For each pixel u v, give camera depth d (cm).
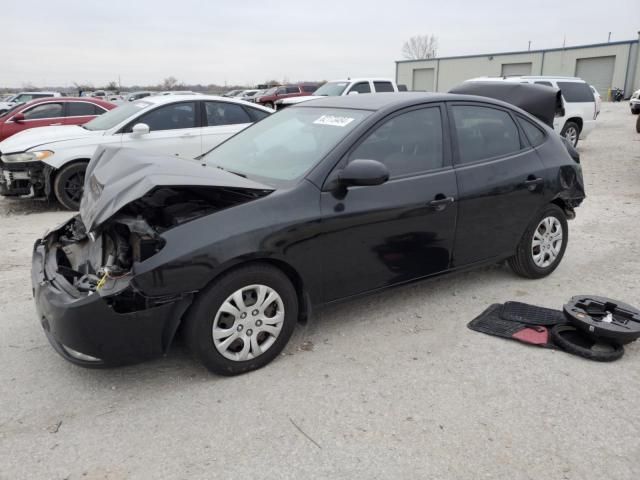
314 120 404
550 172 462
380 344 370
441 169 397
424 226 386
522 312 413
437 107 406
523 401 304
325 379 327
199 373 334
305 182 337
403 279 390
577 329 380
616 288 471
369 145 364
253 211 316
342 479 246
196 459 259
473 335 383
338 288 359
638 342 376
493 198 423
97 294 285
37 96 2452
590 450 264
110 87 6569
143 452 264
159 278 288
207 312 308
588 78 4603
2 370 338
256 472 251
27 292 462
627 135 1808
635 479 245
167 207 330
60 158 748
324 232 338
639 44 4244
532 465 254
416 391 314
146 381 325
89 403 304
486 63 5128
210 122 830
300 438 274
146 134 781
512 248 458
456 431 279
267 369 338
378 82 1486
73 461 258
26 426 284
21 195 760
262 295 326
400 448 266
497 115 445
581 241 618
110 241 327
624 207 791
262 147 407
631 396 309
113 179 328
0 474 249
